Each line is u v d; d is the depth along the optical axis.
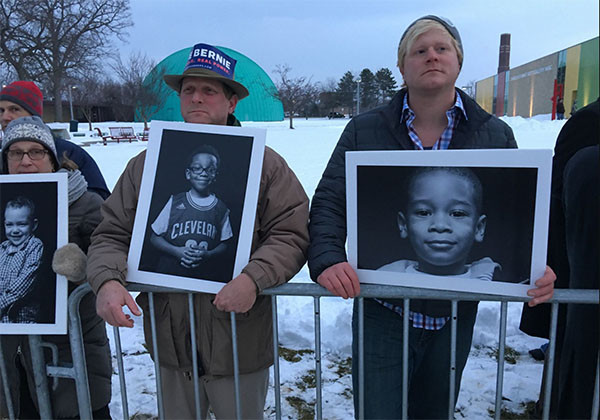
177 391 1.97
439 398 1.99
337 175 1.85
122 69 46.25
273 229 1.75
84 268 1.79
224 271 1.70
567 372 1.79
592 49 29.86
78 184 2.07
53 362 1.91
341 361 3.20
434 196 1.58
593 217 1.65
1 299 1.84
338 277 1.62
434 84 1.65
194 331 1.77
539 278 1.50
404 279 1.64
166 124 1.78
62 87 43.56
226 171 1.73
